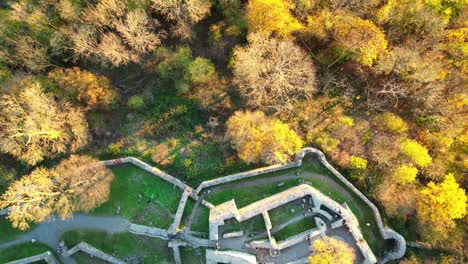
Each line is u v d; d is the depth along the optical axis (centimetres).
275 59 3856
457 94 3866
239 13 3975
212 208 3847
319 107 4253
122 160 4072
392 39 4084
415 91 3981
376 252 3806
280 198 3741
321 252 3453
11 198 3697
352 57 3959
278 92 4022
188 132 4234
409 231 3831
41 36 3872
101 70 4269
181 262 3831
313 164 3997
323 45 4175
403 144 3800
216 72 4309
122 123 4297
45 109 3772
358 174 3916
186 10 3891
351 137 4081
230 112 4250
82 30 3762
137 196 4025
